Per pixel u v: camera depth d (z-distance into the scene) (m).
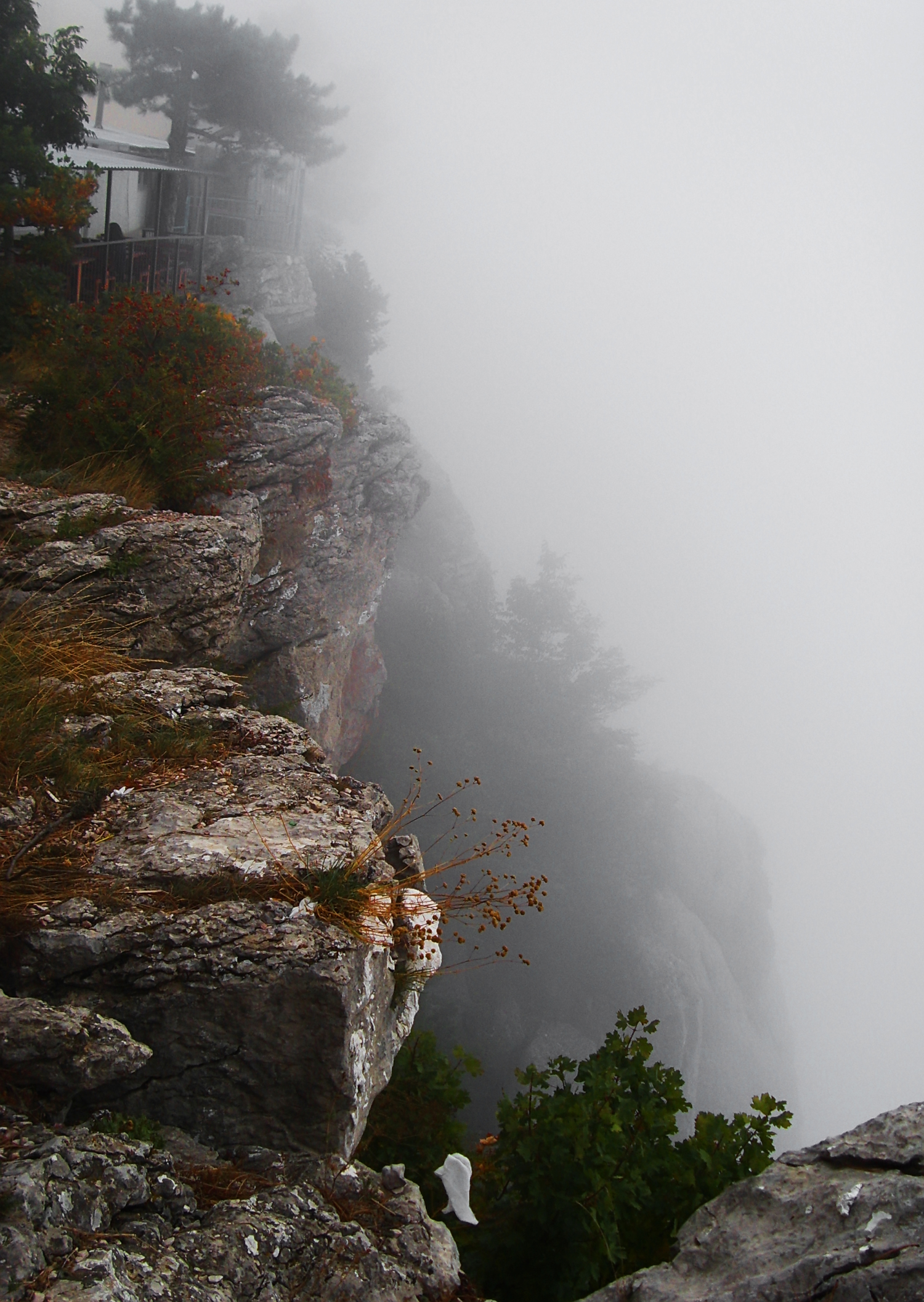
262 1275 2.70
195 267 28.11
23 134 15.56
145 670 6.02
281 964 3.34
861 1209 2.98
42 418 9.89
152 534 7.24
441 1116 4.72
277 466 14.24
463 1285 3.02
